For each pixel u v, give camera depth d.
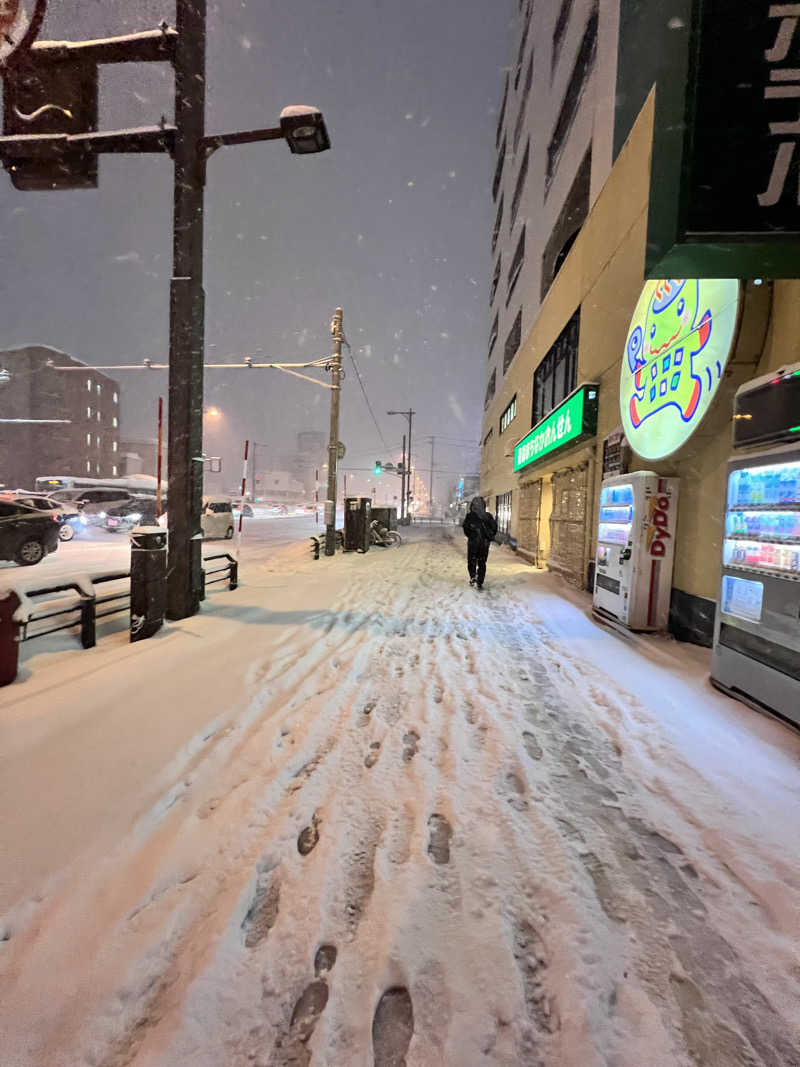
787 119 2.97
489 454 27.94
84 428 50.94
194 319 5.94
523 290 17.09
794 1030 1.39
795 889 1.90
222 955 1.58
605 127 8.13
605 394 7.91
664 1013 1.43
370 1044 1.34
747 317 4.05
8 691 3.57
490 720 3.43
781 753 2.91
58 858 1.94
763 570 3.36
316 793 2.50
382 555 15.69
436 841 2.16
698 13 2.98
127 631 5.42
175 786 2.47
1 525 9.98
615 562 6.01
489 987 1.50
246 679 4.00
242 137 5.91
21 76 5.61
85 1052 1.29
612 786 2.61
